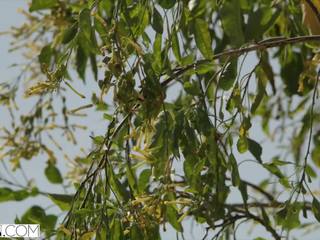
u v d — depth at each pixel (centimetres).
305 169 223
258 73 225
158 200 214
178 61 215
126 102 204
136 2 213
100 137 214
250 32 213
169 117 215
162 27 212
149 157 214
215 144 213
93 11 212
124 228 212
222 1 210
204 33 212
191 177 215
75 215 211
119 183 215
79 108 212
